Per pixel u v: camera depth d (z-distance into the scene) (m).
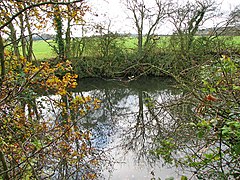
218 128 1.96
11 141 2.97
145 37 14.98
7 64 3.35
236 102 2.14
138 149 5.85
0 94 2.82
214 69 2.54
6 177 2.71
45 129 3.41
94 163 5.01
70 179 4.28
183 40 10.14
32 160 2.95
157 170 4.95
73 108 3.82
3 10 3.20
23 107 3.57
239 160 2.09
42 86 3.42
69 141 3.67
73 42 13.58
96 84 15.02
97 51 15.31
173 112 3.89
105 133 7.51
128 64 14.66
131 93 13.39
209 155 2.23
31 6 2.21
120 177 5.04
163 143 3.49
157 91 12.94
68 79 3.47
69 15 3.45
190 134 3.17
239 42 5.17
